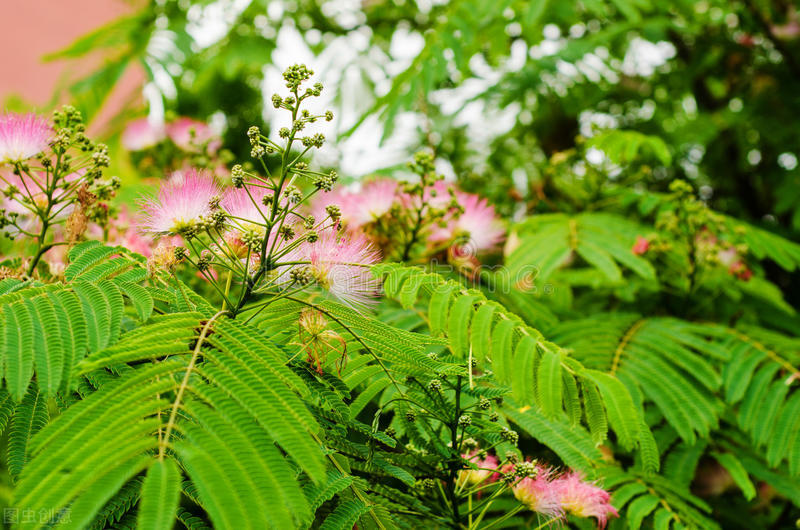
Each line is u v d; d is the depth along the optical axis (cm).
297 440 106
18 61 662
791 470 217
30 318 122
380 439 154
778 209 424
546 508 174
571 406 145
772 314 324
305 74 141
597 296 331
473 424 173
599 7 361
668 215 290
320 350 152
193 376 113
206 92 454
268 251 155
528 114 467
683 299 301
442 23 355
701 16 470
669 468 224
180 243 178
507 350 138
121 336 128
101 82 395
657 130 464
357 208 232
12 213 170
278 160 405
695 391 230
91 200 173
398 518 162
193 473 93
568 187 350
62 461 94
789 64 457
